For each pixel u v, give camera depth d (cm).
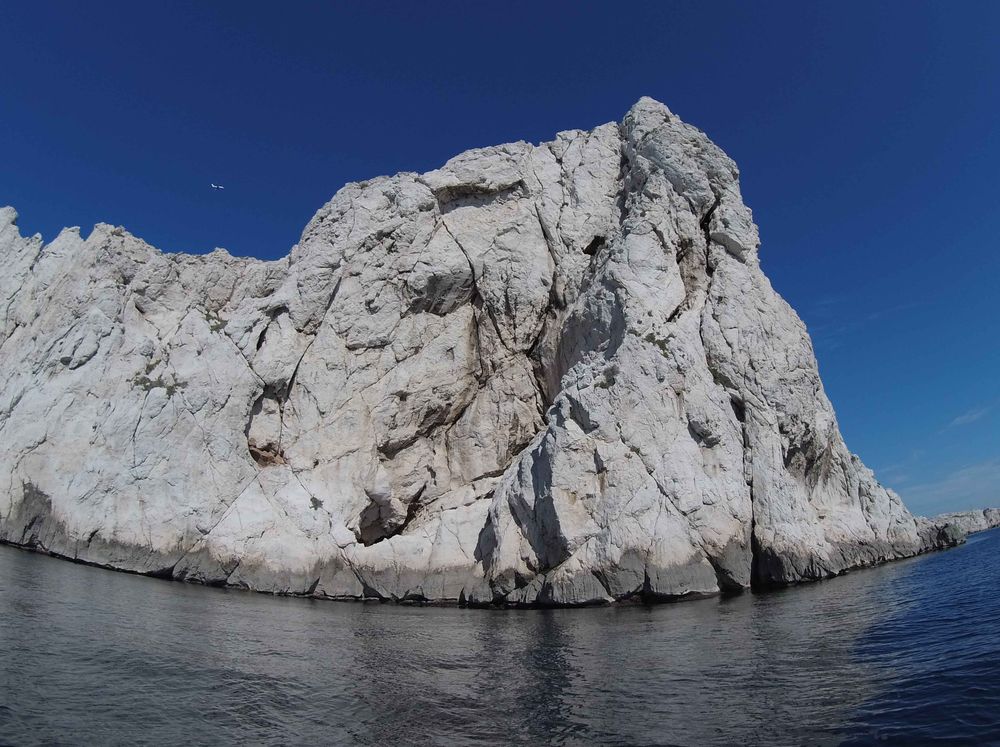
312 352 3459
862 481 3638
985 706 1012
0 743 853
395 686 1296
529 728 1050
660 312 3136
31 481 2858
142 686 1159
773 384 3112
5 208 3909
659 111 3900
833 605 2095
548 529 2744
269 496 3067
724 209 3481
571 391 2950
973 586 2212
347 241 3672
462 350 3716
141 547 2744
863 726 975
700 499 2728
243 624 1884
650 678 1320
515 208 3906
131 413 2934
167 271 3475
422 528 3189
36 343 3256
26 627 1488
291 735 1002
